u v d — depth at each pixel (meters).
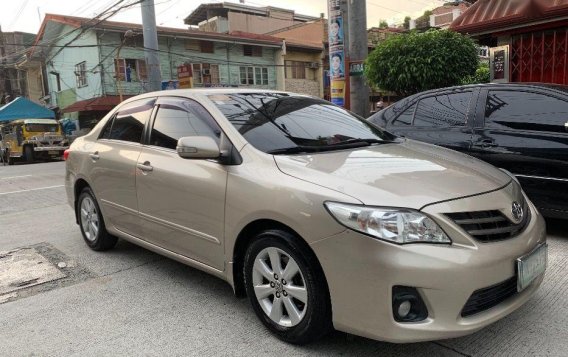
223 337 3.03
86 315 3.42
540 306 3.29
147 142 4.00
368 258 2.41
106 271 4.29
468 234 2.49
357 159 3.07
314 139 3.46
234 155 3.18
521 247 2.65
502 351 2.76
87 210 4.89
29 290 3.92
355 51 8.84
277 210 2.76
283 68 31.97
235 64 30.28
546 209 4.60
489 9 8.99
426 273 2.35
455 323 2.41
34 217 6.82
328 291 2.64
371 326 2.46
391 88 9.14
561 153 4.44
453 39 8.61
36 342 3.06
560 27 8.53
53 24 29.09
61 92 32.00
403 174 2.82
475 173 3.01
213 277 4.06
